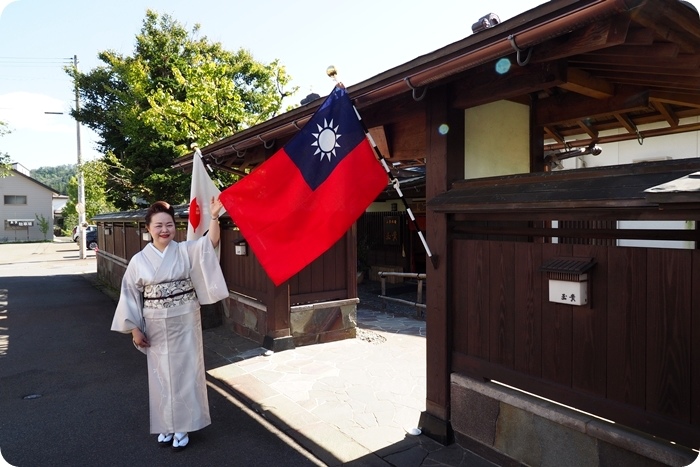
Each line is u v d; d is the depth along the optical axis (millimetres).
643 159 6684
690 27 2340
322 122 3531
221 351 6223
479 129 3816
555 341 2857
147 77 14875
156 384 3584
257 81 15148
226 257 7586
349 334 6785
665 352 2371
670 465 2357
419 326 7598
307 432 3826
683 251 2305
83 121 16750
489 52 2676
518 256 3061
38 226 43000
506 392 3188
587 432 2701
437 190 3629
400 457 3387
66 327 7988
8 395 4777
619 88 3768
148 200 15750
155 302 3545
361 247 12641
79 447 3652
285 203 3543
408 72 3250
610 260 2584
